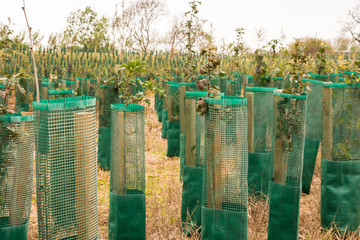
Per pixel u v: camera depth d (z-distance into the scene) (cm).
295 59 383
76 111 215
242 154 279
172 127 715
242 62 934
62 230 218
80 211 220
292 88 365
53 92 509
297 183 333
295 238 336
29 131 254
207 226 287
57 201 214
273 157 343
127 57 2228
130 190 332
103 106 607
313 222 413
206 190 288
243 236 281
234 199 282
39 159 211
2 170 247
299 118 330
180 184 502
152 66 1814
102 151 619
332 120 380
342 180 378
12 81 291
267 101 452
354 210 380
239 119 277
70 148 215
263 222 407
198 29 932
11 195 250
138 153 327
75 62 2011
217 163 281
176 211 423
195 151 381
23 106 759
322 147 391
